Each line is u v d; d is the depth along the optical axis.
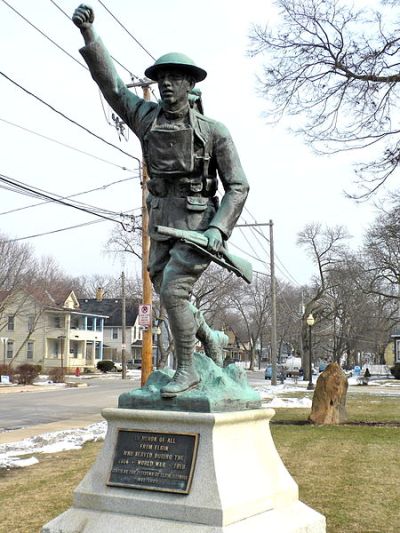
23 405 23.27
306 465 10.28
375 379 54.25
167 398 4.71
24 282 55.06
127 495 4.50
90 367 68.00
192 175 4.98
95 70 5.13
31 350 62.34
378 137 14.93
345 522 7.03
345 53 14.62
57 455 11.69
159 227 4.50
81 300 83.12
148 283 20.19
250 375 67.31
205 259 4.86
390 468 10.03
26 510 7.53
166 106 4.87
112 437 4.76
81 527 4.48
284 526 4.51
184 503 4.30
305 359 50.47
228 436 4.61
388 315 73.38
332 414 16.17
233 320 93.44
